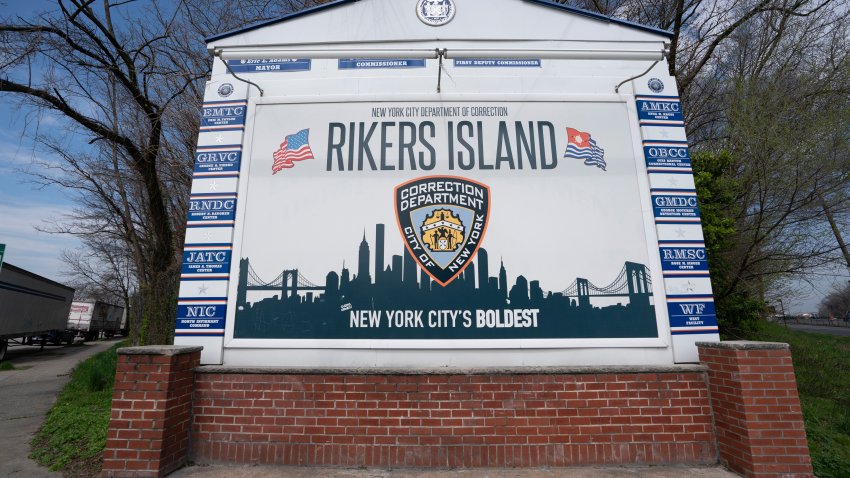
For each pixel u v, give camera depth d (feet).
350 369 15.65
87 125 32.40
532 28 19.75
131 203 50.96
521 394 15.49
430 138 18.52
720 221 24.23
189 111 37.55
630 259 17.28
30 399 30.37
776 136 25.41
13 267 59.88
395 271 17.12
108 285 144.97
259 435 15.34
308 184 17.99
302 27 19.72
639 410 15.47
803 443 13.65
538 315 16.72
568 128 18.65
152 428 13.91
